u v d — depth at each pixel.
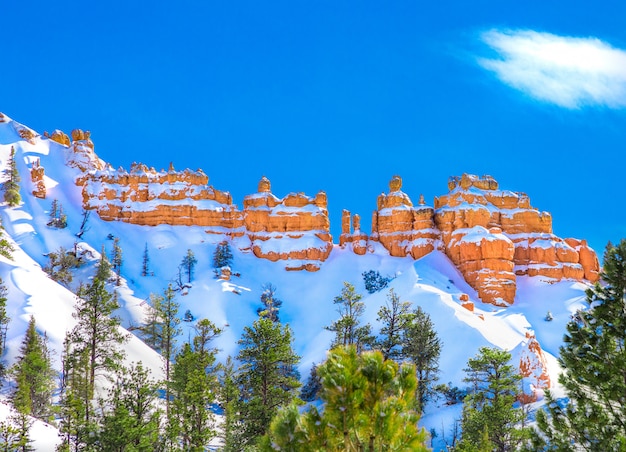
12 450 55.97
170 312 95.44
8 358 98.75
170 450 56.94
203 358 71.56
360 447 18.70
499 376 77.25
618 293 28.08
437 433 88.12
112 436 52.75
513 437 67.62
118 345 105.44
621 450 24.16
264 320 64.25
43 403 83.62
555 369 120.00
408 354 86.06
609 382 26.92
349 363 19.14
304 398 101.88
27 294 118.44
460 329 136.50
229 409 60.22
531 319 168.38
